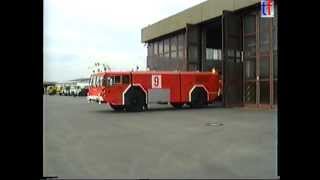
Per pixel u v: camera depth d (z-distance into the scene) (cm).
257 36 2959
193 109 2933
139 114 2530
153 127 1739
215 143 1248
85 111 2873
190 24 3628
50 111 2873
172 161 959
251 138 1352
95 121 2058
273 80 2814
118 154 1065
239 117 2195
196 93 3070
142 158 1003
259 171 835
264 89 2902
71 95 7669
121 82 2836
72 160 982
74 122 2008
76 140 1348
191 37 3647
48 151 1120
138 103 2861
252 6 2938
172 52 4053
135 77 2864
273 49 2811
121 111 2859
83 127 1766
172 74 2989
